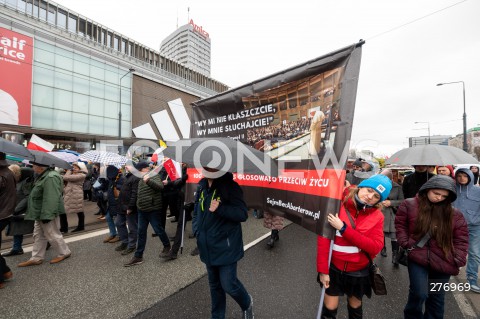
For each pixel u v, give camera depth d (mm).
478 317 2553
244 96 2904
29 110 18156
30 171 4383
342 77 1913
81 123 21391
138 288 3018
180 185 4293
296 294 2918
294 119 2332
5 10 17094
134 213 4172
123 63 24562
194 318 2447
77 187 5422
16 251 4086
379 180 1828
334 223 1812
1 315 2484
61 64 20031
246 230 5656
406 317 2221
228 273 2135
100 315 2490
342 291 1986
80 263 3746
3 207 3111
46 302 2713
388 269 3775
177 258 3957
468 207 3113
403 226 2234
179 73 33219
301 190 2197
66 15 22828
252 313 2312
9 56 17156
